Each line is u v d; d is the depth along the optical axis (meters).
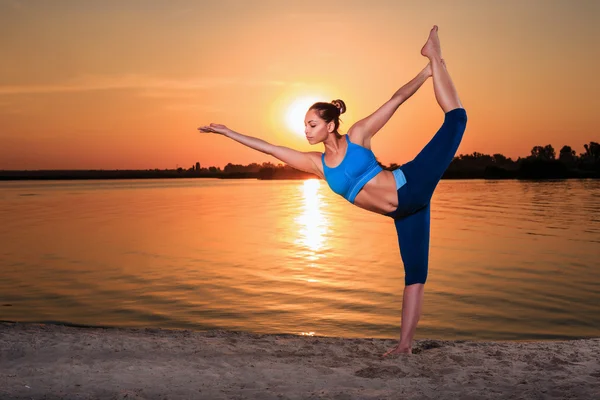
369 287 11.56
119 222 27.17
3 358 5.24
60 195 61.84
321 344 6.20
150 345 5.83
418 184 4.61
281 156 4.83
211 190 77.81
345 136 4.68
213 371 4.77
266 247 17.95
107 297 10.64
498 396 4.00
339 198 52.62
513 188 73.19
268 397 4.01
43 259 15.48
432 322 8.80
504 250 17.16
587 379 4.49
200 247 17.92
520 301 10.25
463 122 4.63
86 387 4.22
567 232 22.33
